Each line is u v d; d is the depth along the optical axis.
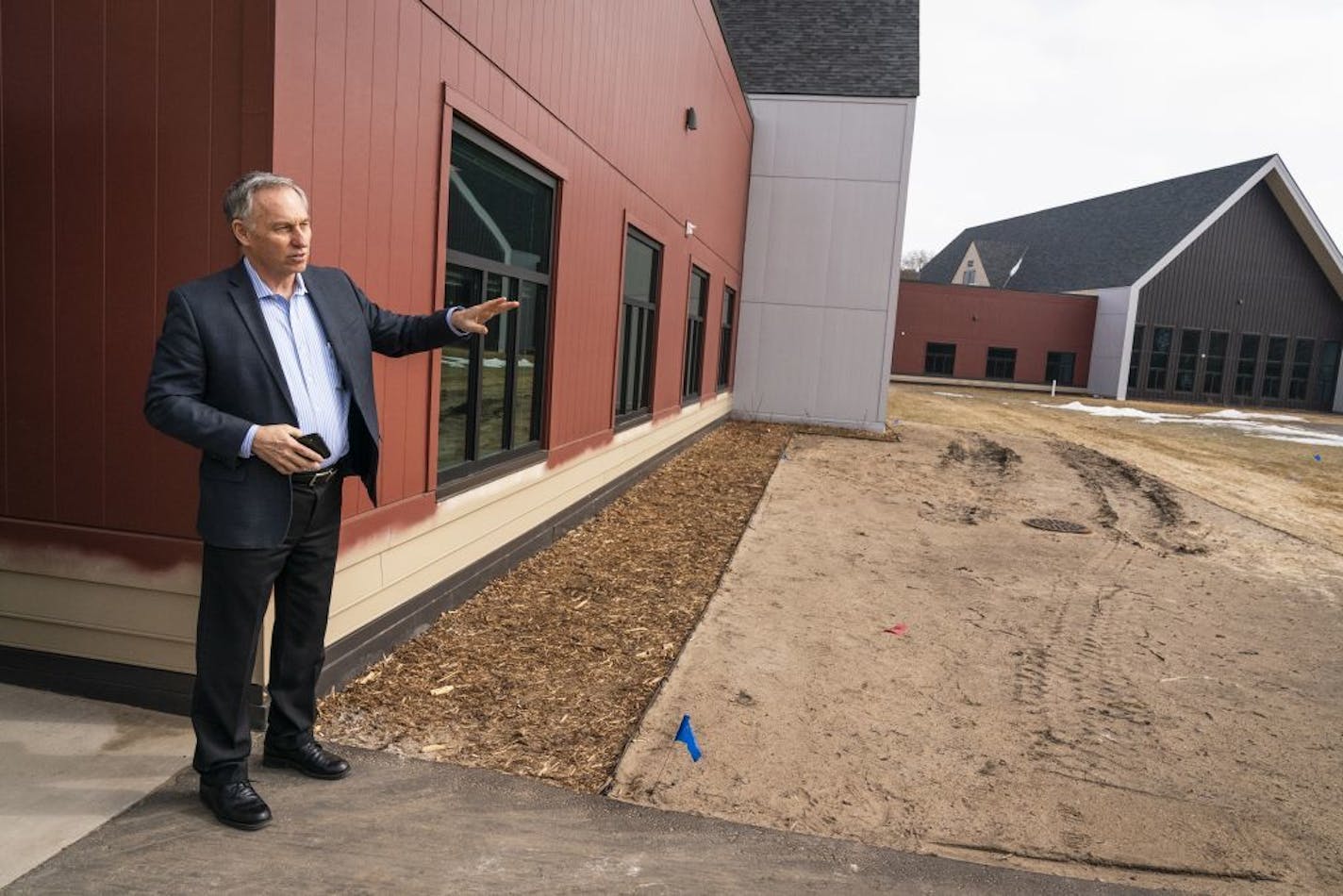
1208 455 16.09
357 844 2.59
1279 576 7.00
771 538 7.18
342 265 3.51
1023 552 7.36
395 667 3.99
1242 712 4.21
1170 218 35.41
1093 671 4.65
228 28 2.97
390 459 4.03
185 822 2.62
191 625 3.23
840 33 17.11
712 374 14.09
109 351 3.15
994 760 3.54
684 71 9.65
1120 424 21.69
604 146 6.92
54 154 3.12
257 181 2.41
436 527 4.55
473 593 5.09
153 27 3.02
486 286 5.09
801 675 4.28
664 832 2.81
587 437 7.17
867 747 3.56
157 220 3.09
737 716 3.75
